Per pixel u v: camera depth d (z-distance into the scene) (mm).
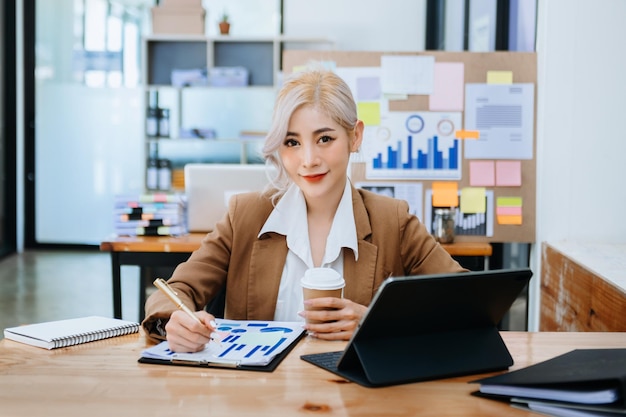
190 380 1164
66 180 7148
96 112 7090
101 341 1423
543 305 2906
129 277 5875
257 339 1376
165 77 6707
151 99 6820
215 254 1730
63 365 1250
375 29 6836
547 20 2900
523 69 3139
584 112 2914
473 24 4625
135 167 7145
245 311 1720
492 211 3148
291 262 1702
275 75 6539
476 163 3166
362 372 1192
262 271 1705
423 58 3188
